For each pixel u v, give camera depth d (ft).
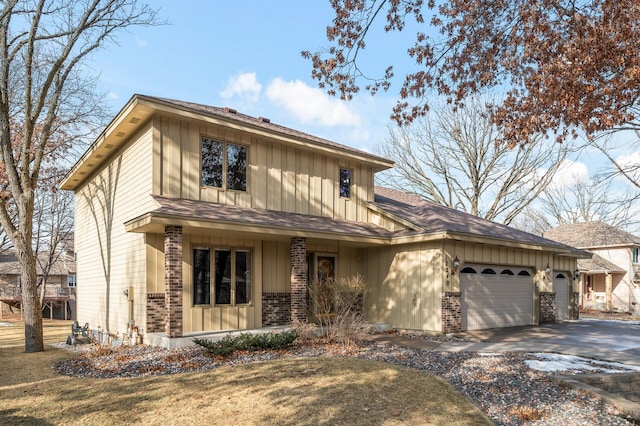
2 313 122.83
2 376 28.78
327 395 22.84
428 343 39.65
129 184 45.01
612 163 48.19
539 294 58.90
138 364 30.40
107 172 52.24
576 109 27.50
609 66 26.35
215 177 44.16
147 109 39.01
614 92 26.22
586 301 114.52
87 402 22.12
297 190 50.29
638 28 24.50
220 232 40.73
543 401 23.56
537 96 28.84
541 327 54.49
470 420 20.63
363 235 47.70
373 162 56.49
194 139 42.80
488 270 52.85
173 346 35.58
